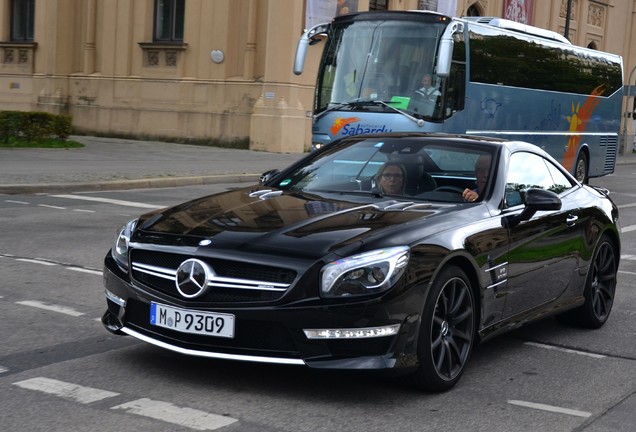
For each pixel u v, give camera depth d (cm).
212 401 511
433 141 681
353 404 517
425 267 522
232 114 3089
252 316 503
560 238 682
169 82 3238
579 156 2288
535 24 4381
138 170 2072
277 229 539
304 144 3041
